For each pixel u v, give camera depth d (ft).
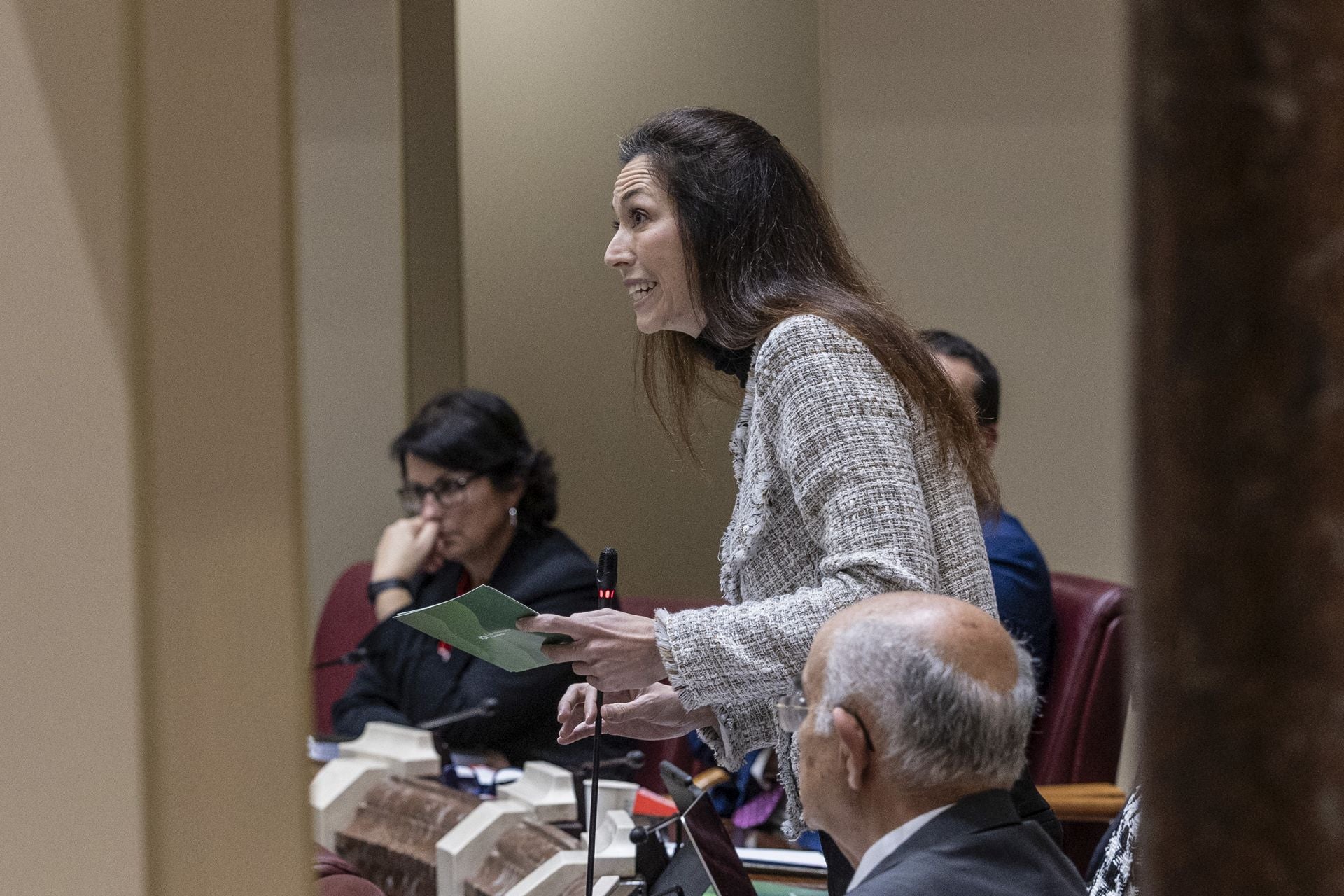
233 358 6.53
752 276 18.06
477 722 32.27
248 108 6.56
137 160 6.17
